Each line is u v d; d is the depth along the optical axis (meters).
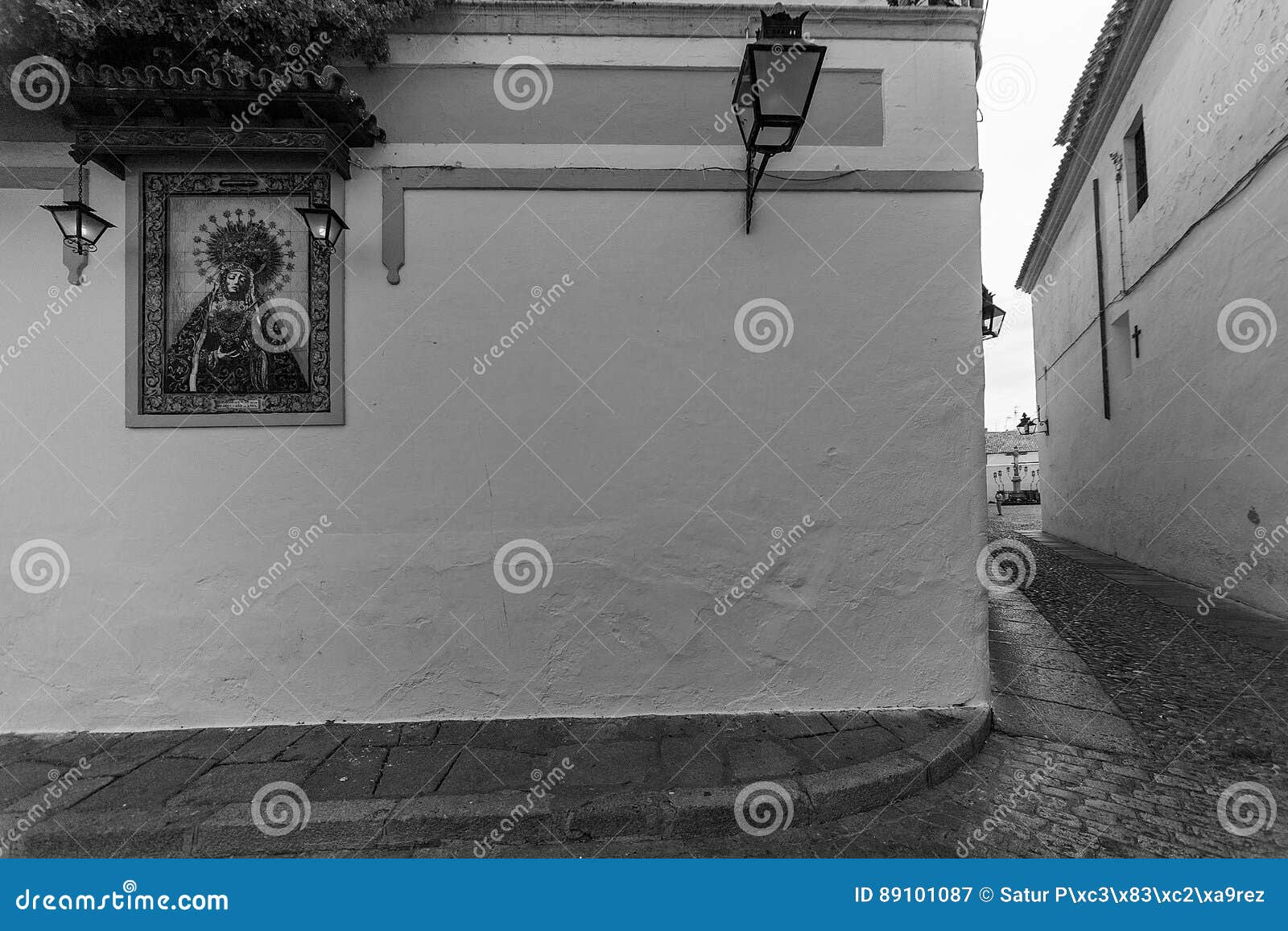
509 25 4.23
